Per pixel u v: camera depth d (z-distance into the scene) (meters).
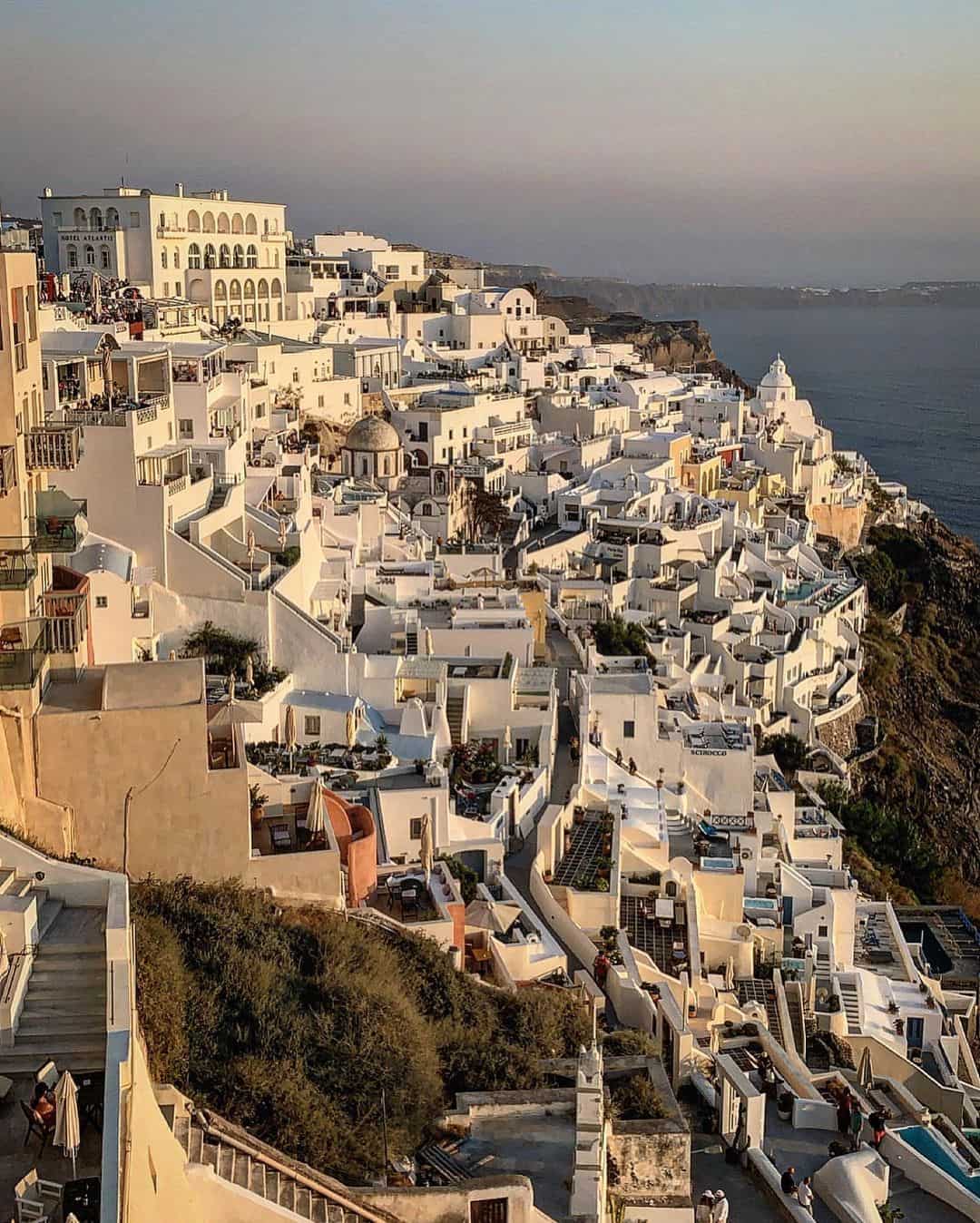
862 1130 45.25
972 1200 41.59
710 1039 50.47
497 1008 41.66
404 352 161.25
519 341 191.25
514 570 102.94
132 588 60.31
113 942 29.69
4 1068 27.61
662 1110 37.94
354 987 37.22
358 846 46.75
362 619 80.25
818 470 165.62
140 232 137.75
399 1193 29.98
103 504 66.81
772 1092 46.56
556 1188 32.47
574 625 93.31
